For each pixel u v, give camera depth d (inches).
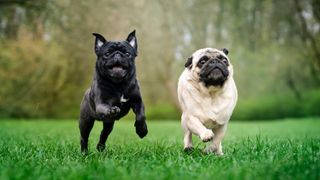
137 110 257.6
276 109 1309.1
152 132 580.7
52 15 808.3
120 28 901.8
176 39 1155.9
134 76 254.4
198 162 229.8
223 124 269.0
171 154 262.5
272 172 185.0
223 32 1234.0
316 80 1256.8
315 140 331.0
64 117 1210.6
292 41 1192.2
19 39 1021.8
